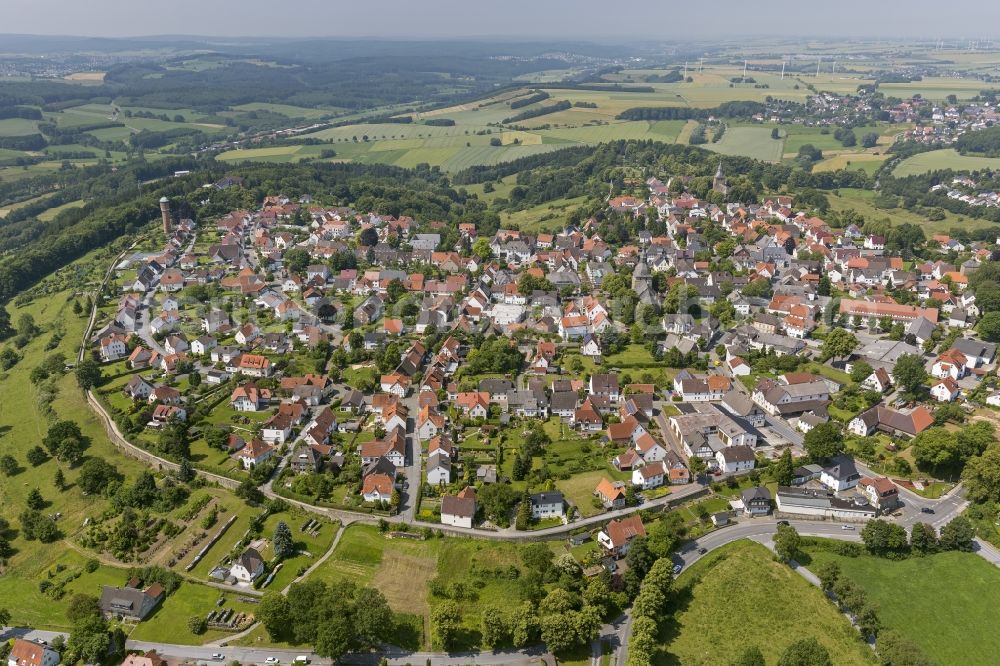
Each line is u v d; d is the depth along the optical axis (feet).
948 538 614.75
